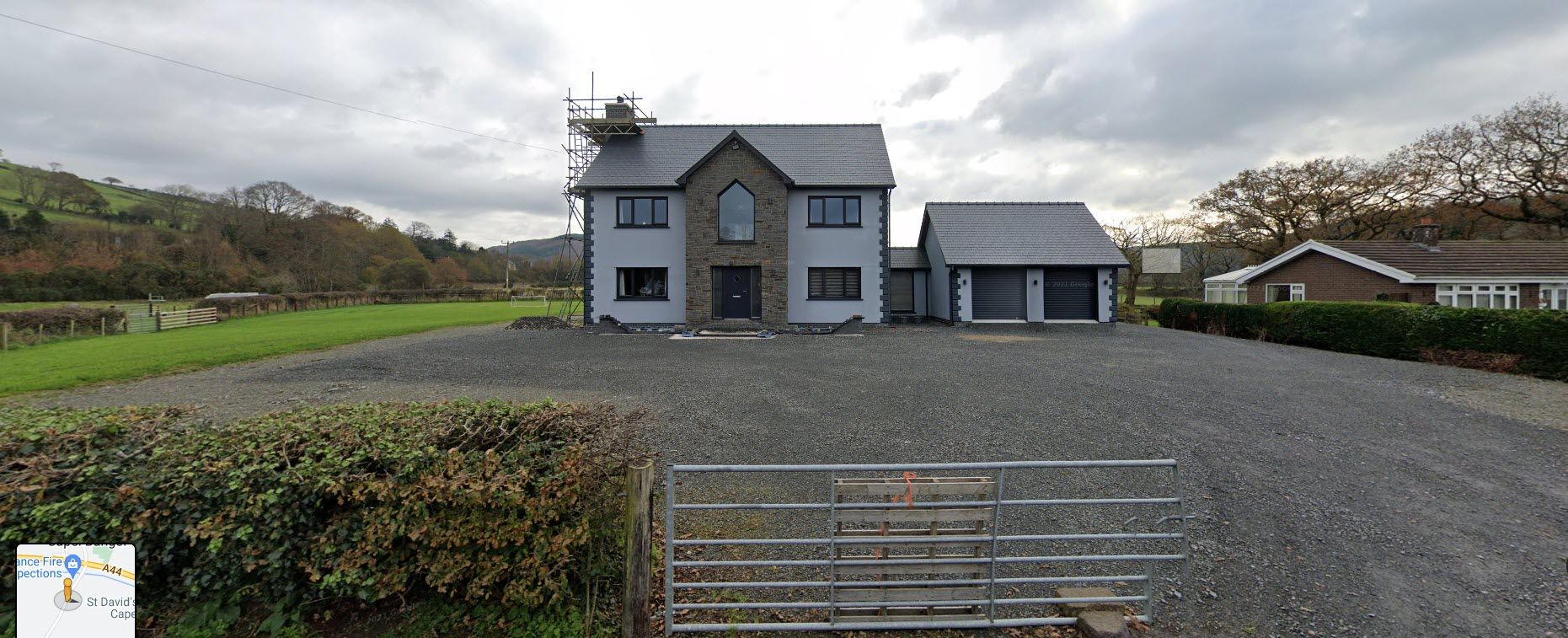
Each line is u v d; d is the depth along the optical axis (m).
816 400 8.91
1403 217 27.70
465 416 3.69
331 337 17.22
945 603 3.45
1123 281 44.12
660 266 21.00
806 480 5.59
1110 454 6.42
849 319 21.02
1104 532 4.60
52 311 19.83
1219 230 32.88
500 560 3.16
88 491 2.96
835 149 22.70
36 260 41.62
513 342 16.59
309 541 3.10
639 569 3.13
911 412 8.20
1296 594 3.77
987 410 8.34
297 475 3.04
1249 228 31.83
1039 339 17.59
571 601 3.36
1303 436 7.05
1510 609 3.60
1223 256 40.38
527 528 3.14
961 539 3.45
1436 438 6.93
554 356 13.75
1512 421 7.71
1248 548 4.35
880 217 21.23
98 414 3.56
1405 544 4.39
